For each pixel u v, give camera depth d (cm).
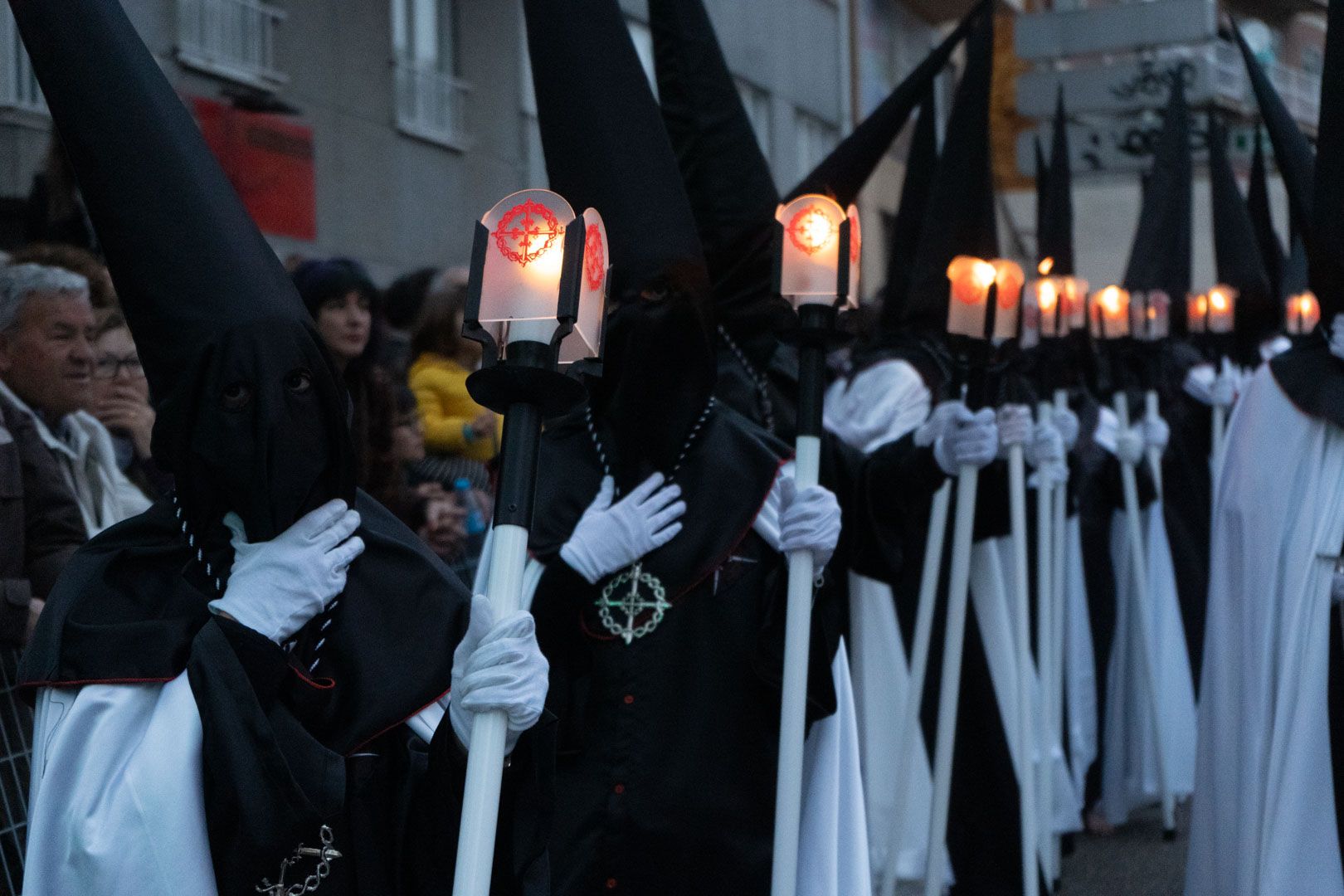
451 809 222
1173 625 685
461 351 554
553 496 337
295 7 762
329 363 234
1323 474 421
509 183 964
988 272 402
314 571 231
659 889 319
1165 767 615
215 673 223
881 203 1521
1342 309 416
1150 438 659
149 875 220
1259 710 423
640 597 326
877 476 401
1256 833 420
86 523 377
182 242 228
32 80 571
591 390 338
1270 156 1229
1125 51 1198
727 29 1216
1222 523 441
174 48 683
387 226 841
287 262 525
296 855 229
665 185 329
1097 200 1875
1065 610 624
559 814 320
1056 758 571
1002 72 1427
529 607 326
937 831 412
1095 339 706
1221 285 768
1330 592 413
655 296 324
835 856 327
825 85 1427
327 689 233
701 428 340
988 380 446
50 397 376
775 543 334
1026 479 604
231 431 226
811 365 315
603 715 324
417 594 244
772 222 400
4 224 526
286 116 757
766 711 329
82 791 223
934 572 430
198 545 237
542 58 329
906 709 433
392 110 845
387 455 467
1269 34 1465
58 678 228
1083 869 573
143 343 231
